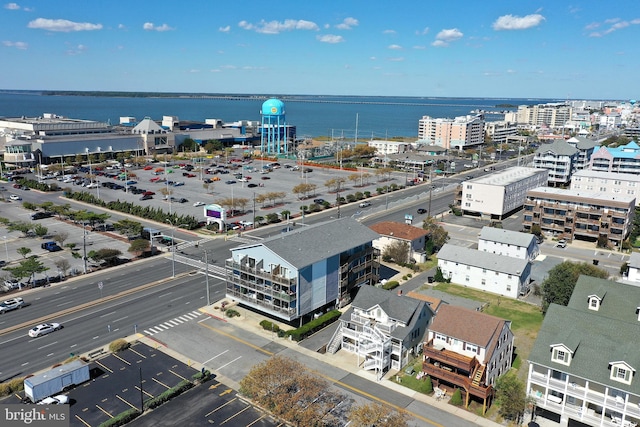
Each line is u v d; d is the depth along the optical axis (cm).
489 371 5791
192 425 5206
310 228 8412
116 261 10200
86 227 12744
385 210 15038
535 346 5466
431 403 5684
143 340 7050
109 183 17925
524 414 5459
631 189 14862
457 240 12112
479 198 14262
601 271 8000
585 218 12138
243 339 7112
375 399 5719
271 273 7256
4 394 5666
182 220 12900
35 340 7000
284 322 7656
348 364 6500
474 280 9225
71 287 8906
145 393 5775
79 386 5916
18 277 8700
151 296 8550
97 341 7000
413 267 10056
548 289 7938
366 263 8719
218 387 5916
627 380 4838
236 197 16400
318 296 7656
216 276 9494
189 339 7094
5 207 14638
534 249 10825
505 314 8050
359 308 6775
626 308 6425
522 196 15475
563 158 18312
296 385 5300
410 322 6512
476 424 5319
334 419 5300
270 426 5197
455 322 6038
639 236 12756
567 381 5197
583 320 5691
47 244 10912
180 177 19925
